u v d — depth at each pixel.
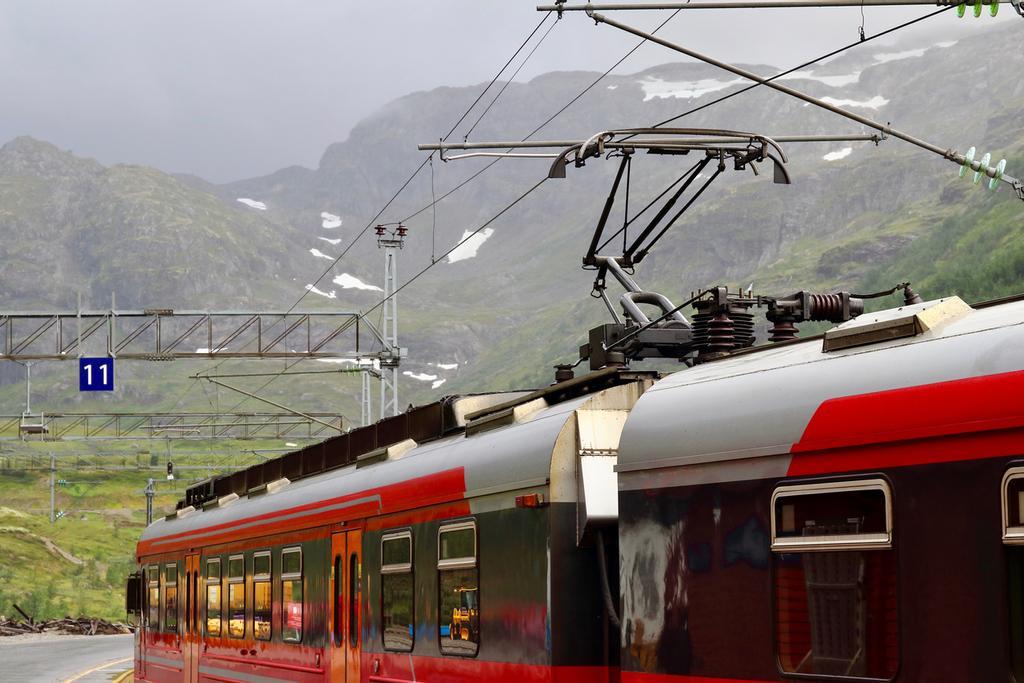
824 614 6.18
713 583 7.00
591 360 10.57
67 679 38.28
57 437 59.53
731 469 6.91
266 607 15.28
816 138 13.37
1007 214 186.00
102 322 43.88
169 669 20.22
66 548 115.88
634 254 12.42
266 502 15.76
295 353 42.53
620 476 7.82
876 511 5.95
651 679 7.47
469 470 9.87
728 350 9.24
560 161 12.29
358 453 14.01
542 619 8.63
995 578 5.35
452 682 10.02
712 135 12.43
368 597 11.98
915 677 5.65
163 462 108.75
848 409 6.18
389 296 42.44
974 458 5.50
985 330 5.77
